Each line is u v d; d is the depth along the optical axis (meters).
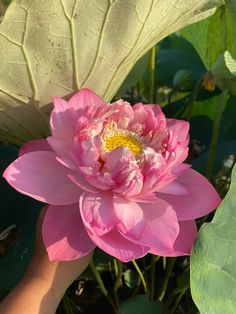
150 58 0.44
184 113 0.52
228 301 0.29
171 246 0.27
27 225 0.39
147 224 0.28
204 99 0.51
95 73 0.32
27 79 0.30
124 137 0.30
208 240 0.29
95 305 0.45
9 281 0.37
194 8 0.32
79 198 0.28
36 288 0.29
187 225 0.30
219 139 0.50
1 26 0.27
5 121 0.34
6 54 0.28
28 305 0.28
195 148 0.52
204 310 0.29
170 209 0.28
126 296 0.45
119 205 0.27
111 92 0.35
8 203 0.40
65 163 0.27
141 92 0.58
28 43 0.28
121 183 0.27
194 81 0.52
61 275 0.29
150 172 0.27
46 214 0.29
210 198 0.30
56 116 0.30
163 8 0.30
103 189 0.28
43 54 0.29
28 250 0.38
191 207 0.29
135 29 0.30
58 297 0.30
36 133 0.35
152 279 0.43
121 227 0.27
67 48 0.29
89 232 0.26
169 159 0.28
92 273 0.43
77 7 0.27
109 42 0.30
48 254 0.28
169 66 0.55
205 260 0.29
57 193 0.28
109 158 0.27
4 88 0.30
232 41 0.41
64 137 0.30
